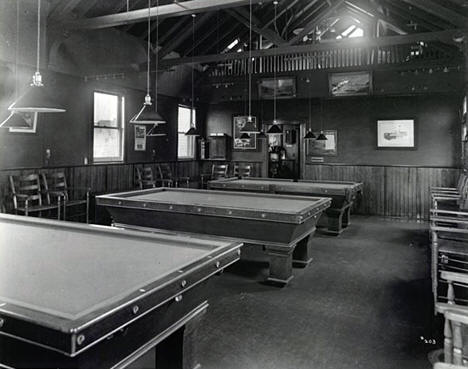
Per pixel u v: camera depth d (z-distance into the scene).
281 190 7.75
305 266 5.46
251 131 7.60
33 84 3.86
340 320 3.73
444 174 9.84
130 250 2.75
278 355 3.05
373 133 10.51
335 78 10.57
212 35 10.98
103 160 9.08
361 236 7.59
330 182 8.59
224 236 4.87
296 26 10.99
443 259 4.20
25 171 7.20
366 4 8.98
